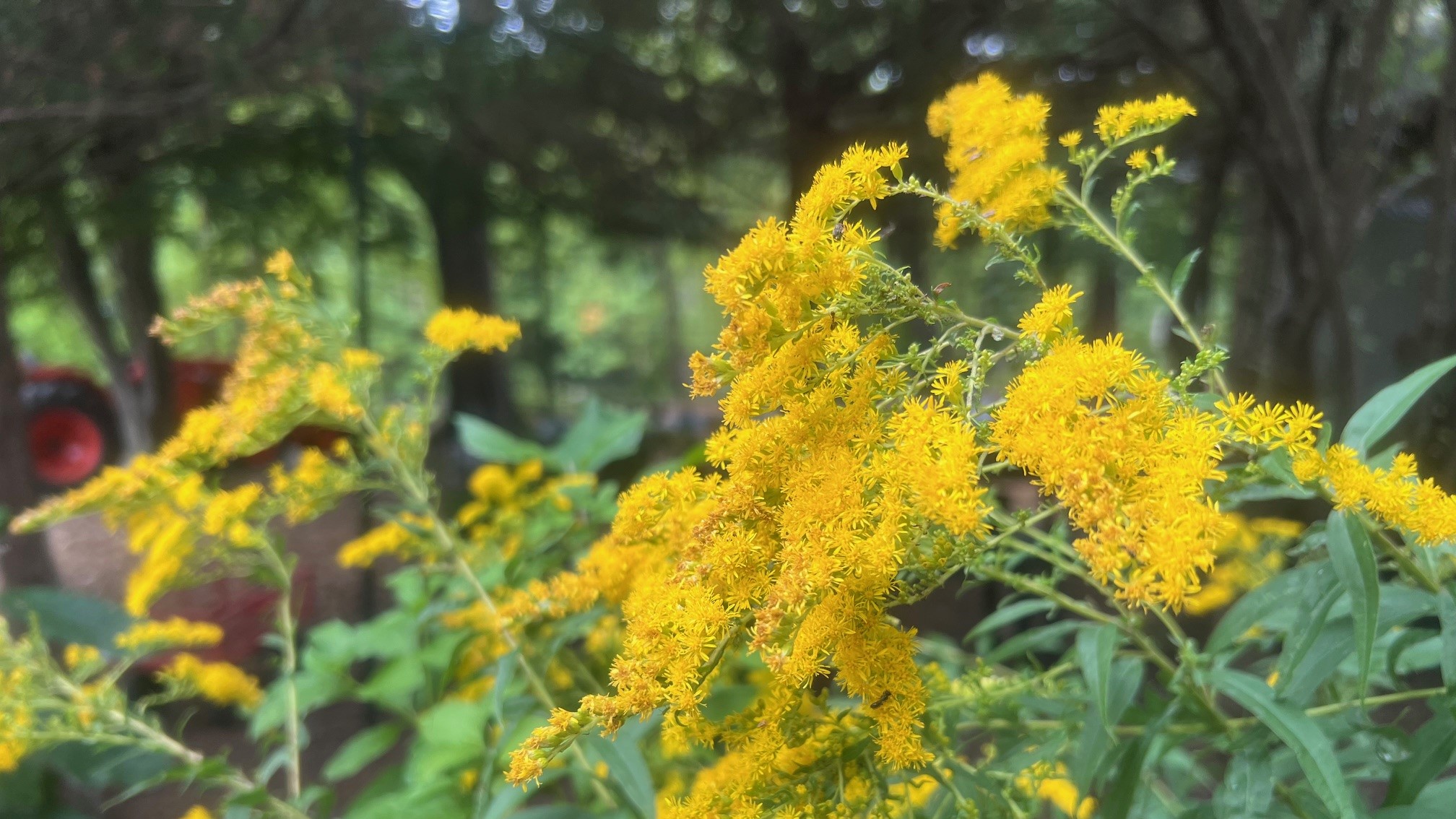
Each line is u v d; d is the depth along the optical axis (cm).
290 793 68
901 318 39
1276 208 110
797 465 39
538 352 459
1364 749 54
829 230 40
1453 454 98
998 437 35
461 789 65
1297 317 110
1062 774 54
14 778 84
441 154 219
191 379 348
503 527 79
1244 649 54
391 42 158
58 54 107
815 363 39
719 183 300
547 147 237
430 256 340
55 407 342
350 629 88
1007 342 40
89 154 132
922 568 37
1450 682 39
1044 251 159
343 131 186
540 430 371
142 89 117
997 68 155
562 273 439
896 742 38
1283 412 32
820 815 41
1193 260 45
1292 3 103
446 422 324
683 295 871
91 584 222
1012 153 47
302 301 65
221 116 145
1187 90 138
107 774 87
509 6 187
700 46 213
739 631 39
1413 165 121
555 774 57
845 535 36
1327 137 111
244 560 72
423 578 83
